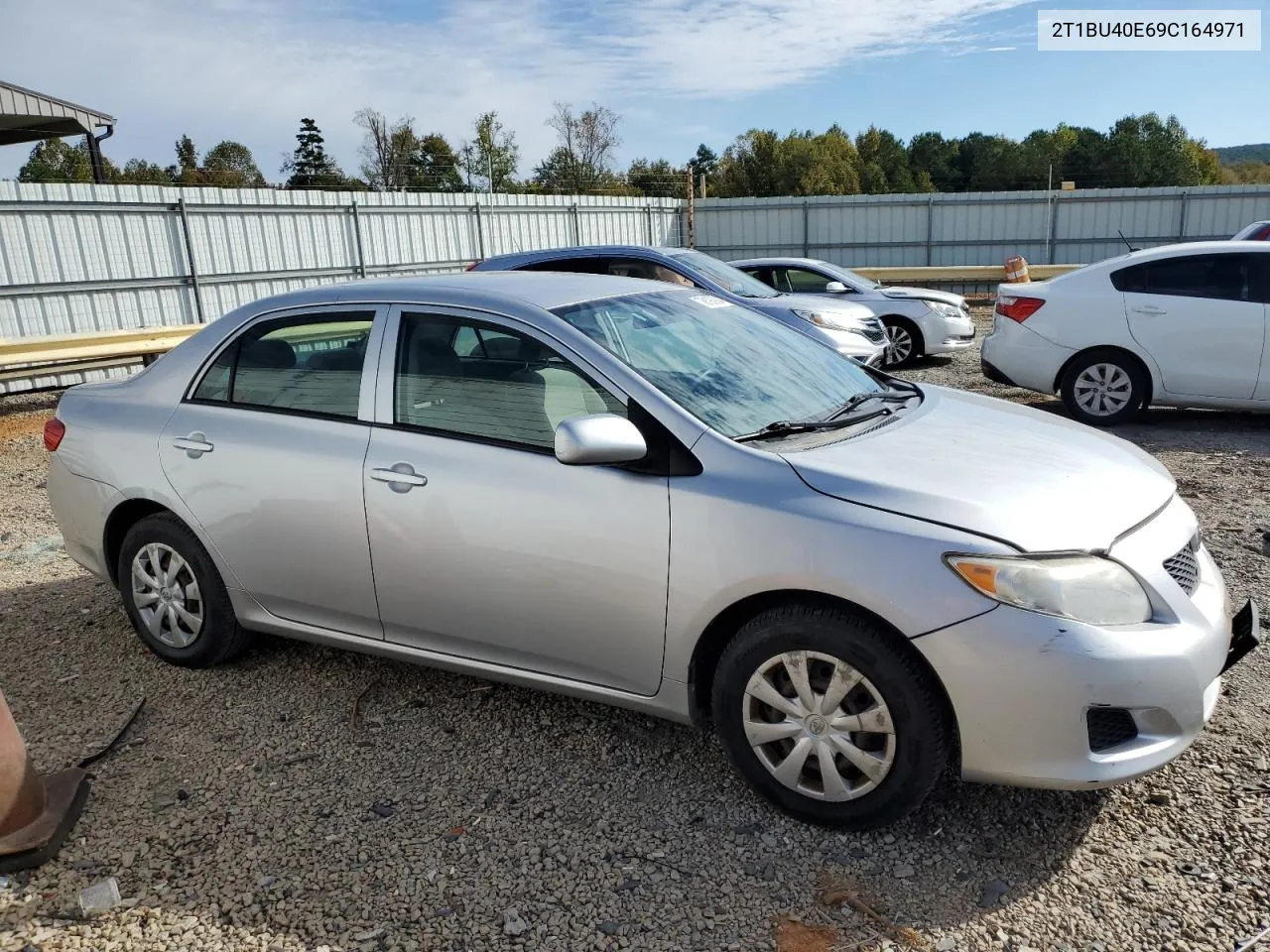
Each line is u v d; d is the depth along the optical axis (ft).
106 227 47.34
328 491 11.39
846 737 8.92
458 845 9.28
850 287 41.88
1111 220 80.84
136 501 13.15
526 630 10.42
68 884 8.94
